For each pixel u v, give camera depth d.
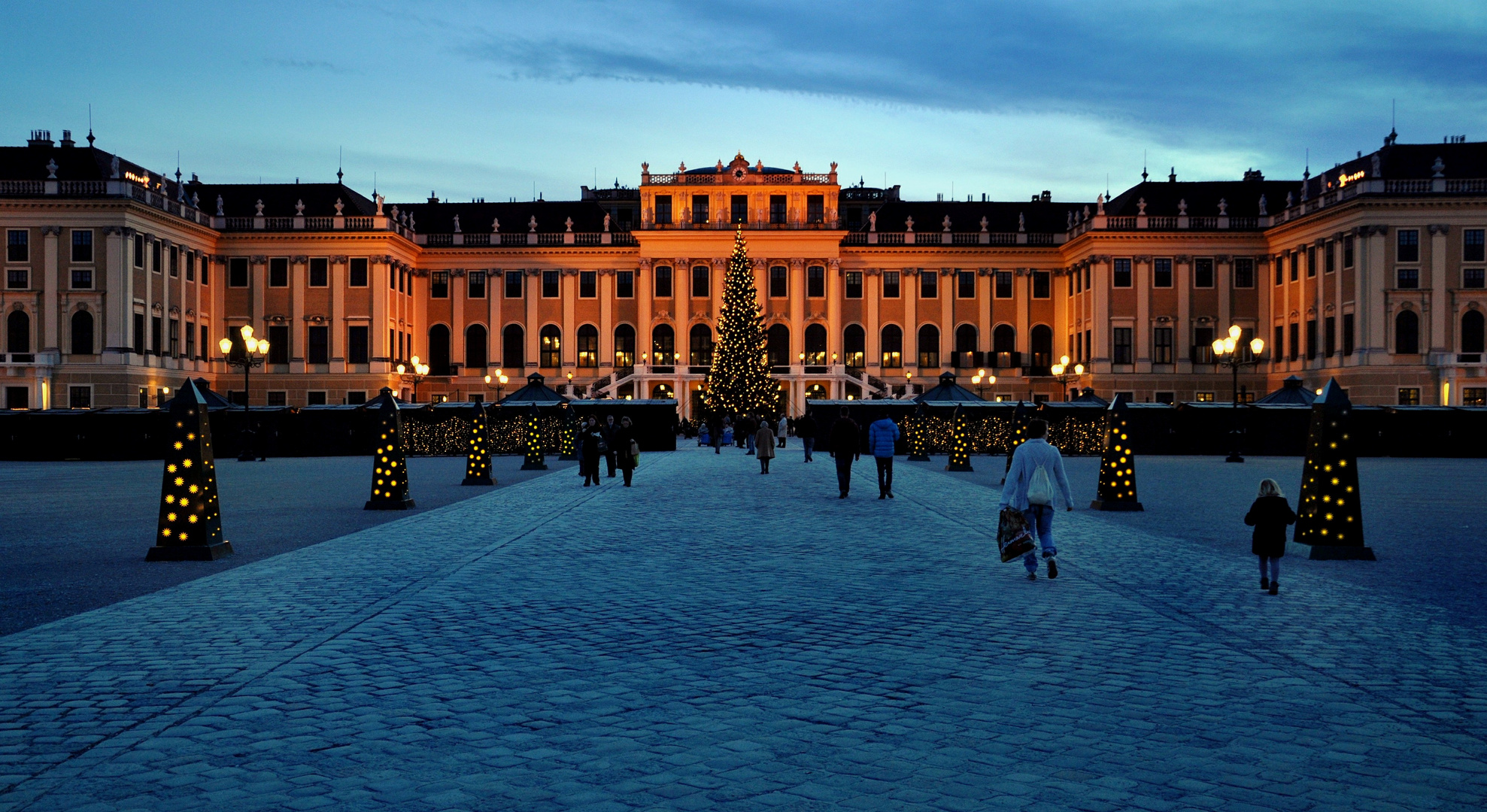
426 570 15.68
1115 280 89.88
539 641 10.90
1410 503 27.59
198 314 88.38
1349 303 77.19
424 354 99.62
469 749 7.54
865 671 9.69
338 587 14.12
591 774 7.04
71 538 19.98
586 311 99.06
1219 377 89.69
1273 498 13.91
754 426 58.03
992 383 94.38
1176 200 93.00
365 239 90.75
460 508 25.80
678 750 7.51
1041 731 7.96
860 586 14.33
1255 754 7.46
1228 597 13.63
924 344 99.19
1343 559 17.14
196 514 16.97
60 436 56.16
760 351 80.31
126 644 10.67
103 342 76.62
